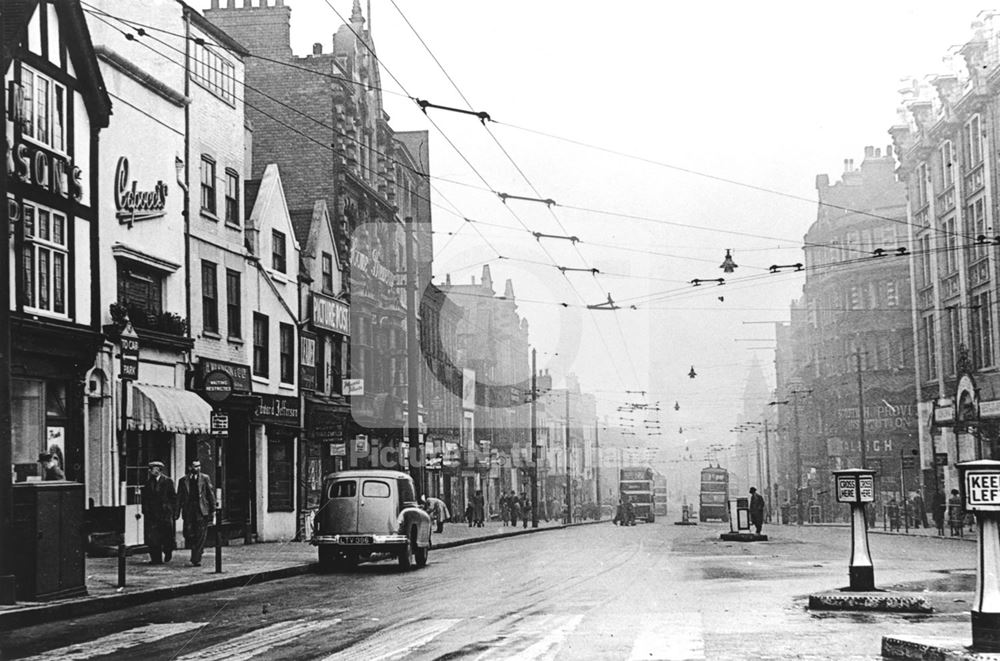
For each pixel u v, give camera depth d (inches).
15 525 570.6
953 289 2107.5
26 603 558.3
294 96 1679.4
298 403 1418.6
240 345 1262.3
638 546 1275.8
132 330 977.5
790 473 4111.7
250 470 1274.6
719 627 454.0
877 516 2994.6
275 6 1700.3
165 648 424.2
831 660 365.1
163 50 1119.6
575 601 571.2
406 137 2319.1
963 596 592.7
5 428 566.6
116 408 981.2
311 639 436.1
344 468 1603.1
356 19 1891.0
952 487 2089.1
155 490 872.3
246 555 997.8
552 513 3154.5
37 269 876.0
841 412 3191.4
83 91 956.6
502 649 393.4
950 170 2122.3
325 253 1573.6
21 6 847.1
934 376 2261.3
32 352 853.2
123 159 1020.5
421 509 929.5
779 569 822.5
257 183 1425.9
